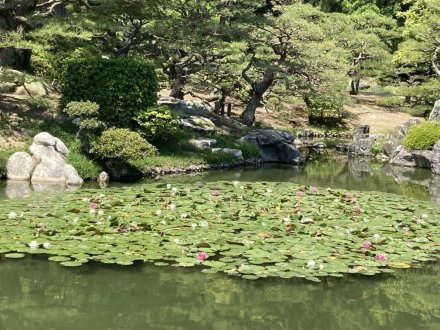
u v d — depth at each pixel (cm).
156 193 889
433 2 2256
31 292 486
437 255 590
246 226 680
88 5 1512
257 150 1628
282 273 508
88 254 548
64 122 1292
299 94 2103
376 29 2861
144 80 1307
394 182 1297
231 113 2292
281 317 445
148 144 1175
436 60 2477
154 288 501
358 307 473
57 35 1424
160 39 1695
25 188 980
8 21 1375
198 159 1402
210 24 1648
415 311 466
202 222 677
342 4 3503
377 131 2486
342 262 550
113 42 1644
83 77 1300
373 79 3203
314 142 2241
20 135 1185
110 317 434
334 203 843
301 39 1872
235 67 1883
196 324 425
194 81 1925
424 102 2520
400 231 693
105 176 1127
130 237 615
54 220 677
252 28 1798
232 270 514
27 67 1638
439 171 1484
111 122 1292
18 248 556
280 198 878
